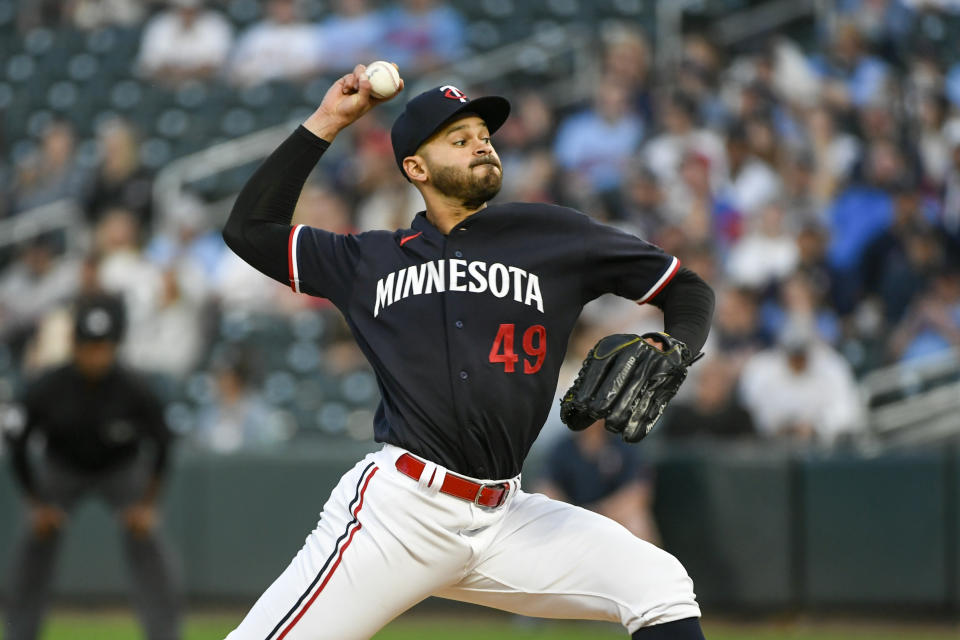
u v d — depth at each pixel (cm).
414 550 1088
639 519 2519
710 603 2595
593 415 1045
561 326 1115
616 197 3709
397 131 1149
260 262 1162
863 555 2523
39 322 3638
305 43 4519
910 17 4491
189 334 3450
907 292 3384
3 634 2127
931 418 3027
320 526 1126
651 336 1080
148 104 4538
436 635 2477
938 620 2484
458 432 1084
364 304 1125
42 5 5075
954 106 4041
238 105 4462
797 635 2477
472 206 1143
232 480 2752
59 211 4028
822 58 4319
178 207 3866
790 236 3431
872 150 3709
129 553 2130
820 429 2838
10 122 4631
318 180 3881
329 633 1086
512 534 1122
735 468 2591
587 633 2508
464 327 1091
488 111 1145
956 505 2477
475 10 4691
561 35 4547
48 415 2055
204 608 2747
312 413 3334
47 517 2120
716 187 3638
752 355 3003
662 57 4388
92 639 2388
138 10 4984
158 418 2111
